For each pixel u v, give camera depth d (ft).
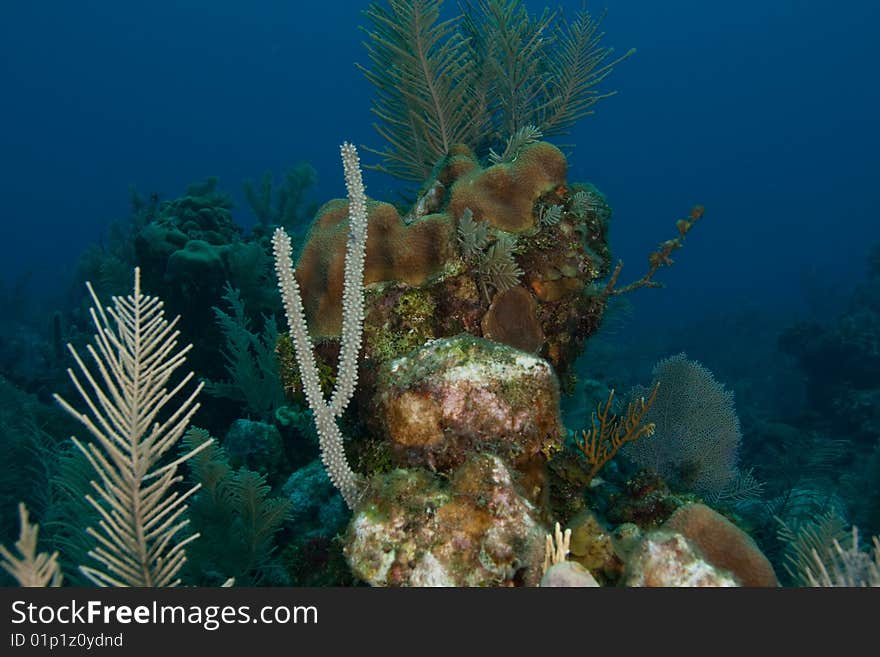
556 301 13.47
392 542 8.01
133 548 7.92
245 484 14.19
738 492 16.92
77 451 15.55
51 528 17.07
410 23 19.35
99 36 356.59
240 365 23.50
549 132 22.67
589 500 13.47
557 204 13.39
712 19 382.22
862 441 38.22
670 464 15.85
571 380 15.06
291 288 9.45
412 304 12.44
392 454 9.82
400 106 21.49
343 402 9.63
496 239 12.77
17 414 26.12
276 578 14.08
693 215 13.14
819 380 47.21
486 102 22.04
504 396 9.25
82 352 29.71
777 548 17.37
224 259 25.86
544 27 21.31
